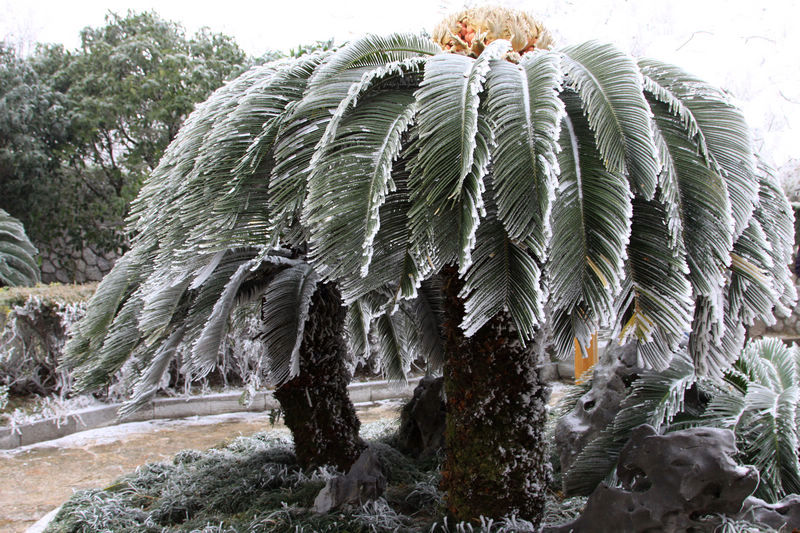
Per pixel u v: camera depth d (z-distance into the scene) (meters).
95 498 2.90
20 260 9.38
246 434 5.55
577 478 2.31
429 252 1.60
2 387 5.67
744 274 1.89
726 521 1.68
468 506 2.01
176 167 2.04
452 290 2.01
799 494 2.00
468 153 1.45
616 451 2.28
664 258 1.66
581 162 1.69
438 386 3.32
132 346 2.42
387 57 2.01
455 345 2.04
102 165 11.64
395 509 2.46
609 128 1.63
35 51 12.11
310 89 1.85
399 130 1.61
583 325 1.76
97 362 2.40
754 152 1.89
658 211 1.72
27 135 10.71
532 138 1.55
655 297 1.65
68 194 11.48
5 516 3.69
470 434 2.01
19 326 5.81
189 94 9.60
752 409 2.34
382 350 3.50
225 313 2.34
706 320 1.86
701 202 1.70
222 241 1.85
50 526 2.66
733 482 1.65
